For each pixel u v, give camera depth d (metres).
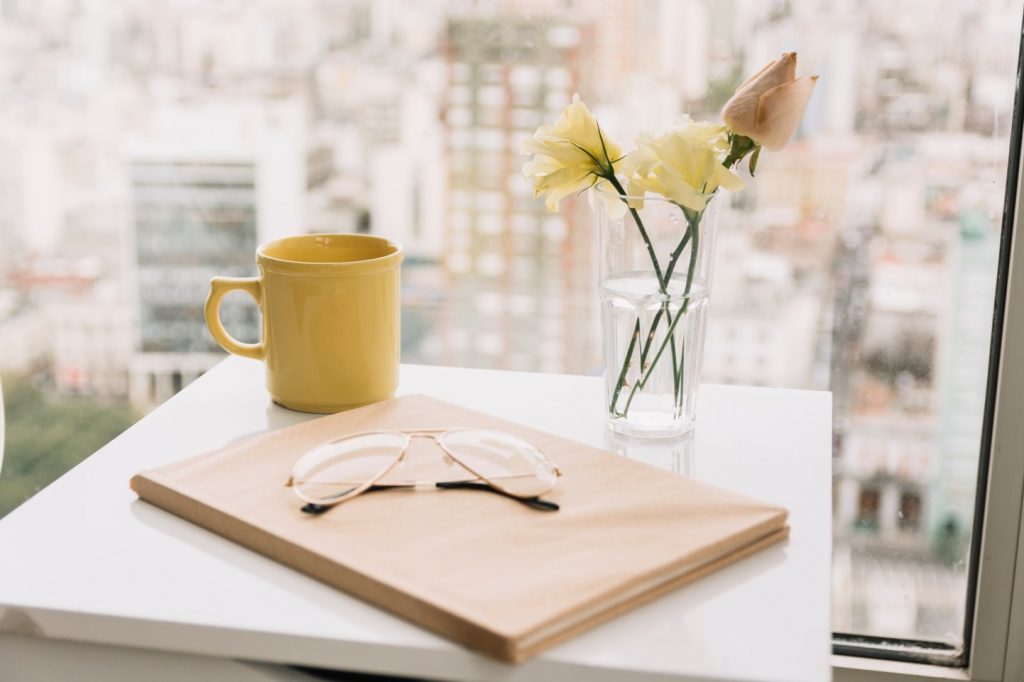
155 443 0.89
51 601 0.66
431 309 1.46
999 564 1.27
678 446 0.90
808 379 1.38
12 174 1.47
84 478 0.82
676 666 0.59
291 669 0.67
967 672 1.33
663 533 0.70
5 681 0.68
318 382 0.94
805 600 0.66
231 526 0.72
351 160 1.43
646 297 0.88
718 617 0.64
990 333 1.31
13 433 1.54
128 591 0.67
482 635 0.59
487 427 0.88
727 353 1.39
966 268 1.30
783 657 0.60
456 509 0.73
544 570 0.65
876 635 1.37
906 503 1.37
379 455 0.80
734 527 0.71
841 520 1.39
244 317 1.50
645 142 0.84
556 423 0.95
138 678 0.67
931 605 1.37
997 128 1.25
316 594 0.66
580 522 0.71
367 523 0.71
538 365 1.46
